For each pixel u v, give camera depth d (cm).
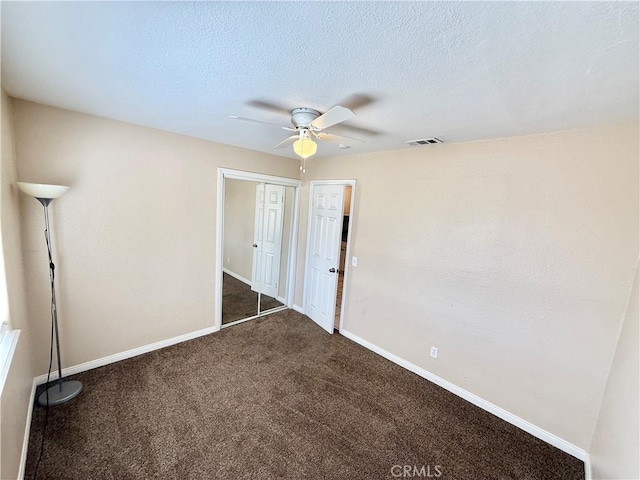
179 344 325
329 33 109
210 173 324
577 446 207
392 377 289
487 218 241
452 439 217
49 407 218
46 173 224
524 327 226
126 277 279
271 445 201
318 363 306
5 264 163
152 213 288
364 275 341
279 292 460
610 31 96
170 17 105
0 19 108
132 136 264
